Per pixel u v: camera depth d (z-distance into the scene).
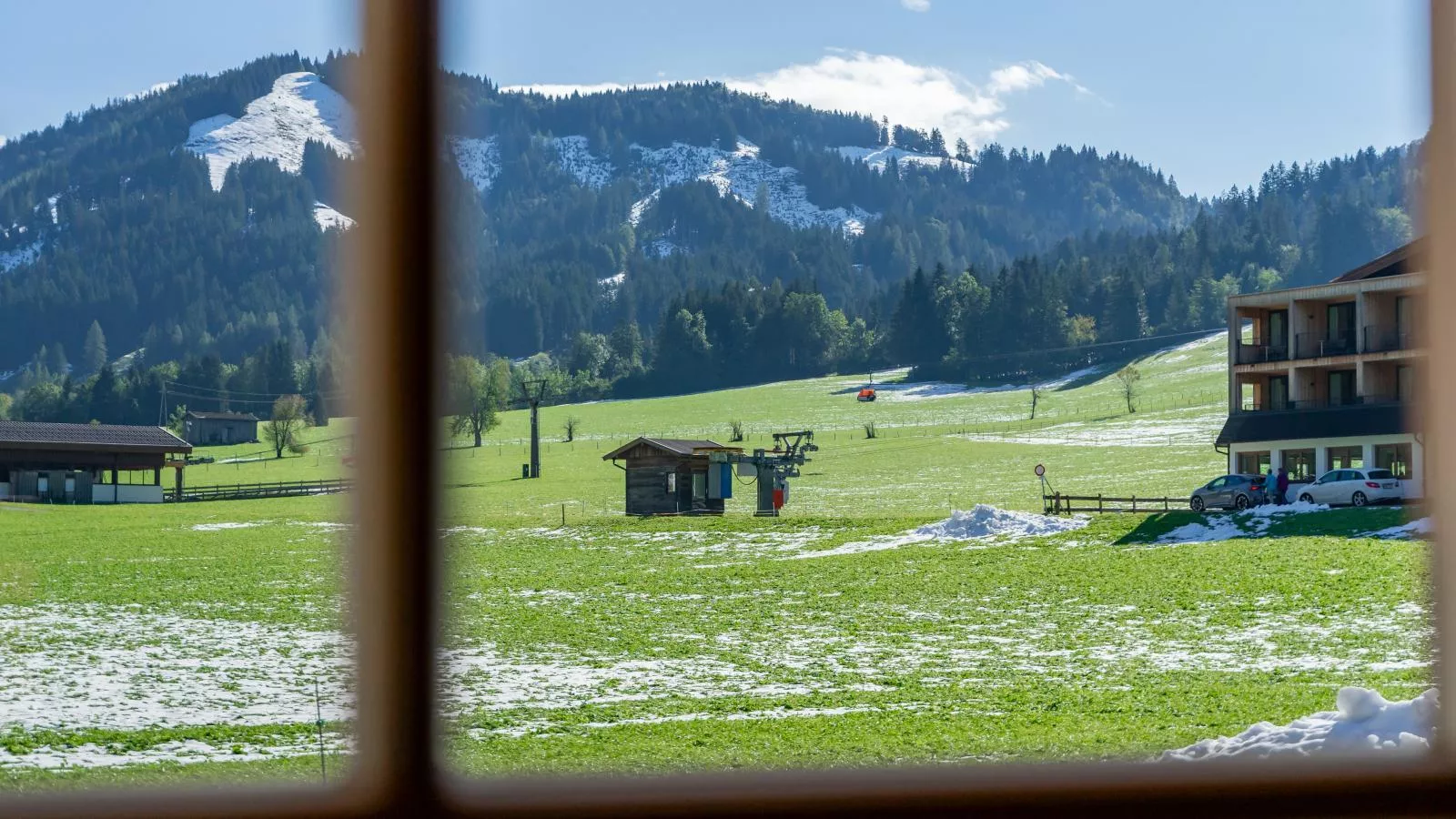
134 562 63.62
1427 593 36.75
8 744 22.83
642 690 29.58
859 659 33.59
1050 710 25.44
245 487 116.25
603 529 74.06
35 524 86.25
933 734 22.92
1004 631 37.34
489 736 23.77
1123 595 41.72
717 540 66.88
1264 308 71.94
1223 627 35.38
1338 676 27.30
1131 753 20.19
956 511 62.41
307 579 56.50
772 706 27.05
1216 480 61.41
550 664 33.47
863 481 120.19
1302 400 69.62
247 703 28.17
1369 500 56.62
